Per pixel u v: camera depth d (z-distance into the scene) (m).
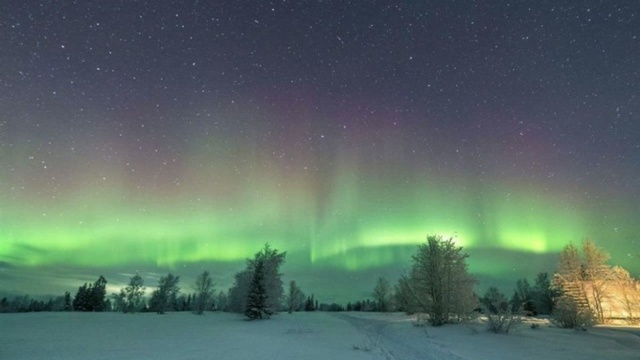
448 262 30.03
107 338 19.67
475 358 12.41
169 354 13.69
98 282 80.81
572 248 45.81
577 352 13.73
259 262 45.81
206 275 65.06
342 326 30.72
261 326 30.59
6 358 12.75
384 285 79.00
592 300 42.75
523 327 24.80
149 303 71.69
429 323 29.33
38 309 84.50
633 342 17.33
